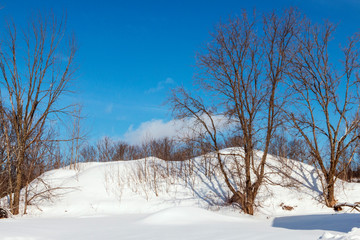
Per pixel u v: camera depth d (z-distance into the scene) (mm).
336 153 29328
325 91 29766
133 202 30531
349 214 23141
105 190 32438
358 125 29047
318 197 29531
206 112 26797
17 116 27266
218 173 33469
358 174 38938
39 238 15953
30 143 27297
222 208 28328
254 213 27203
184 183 33094
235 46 26688
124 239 15039
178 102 26828
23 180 30828
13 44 26688
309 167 34062
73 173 36781
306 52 29781
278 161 33625
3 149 28438
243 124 26969
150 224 19625
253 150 29312
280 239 12930
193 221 20250
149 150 40594
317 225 19656
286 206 28297
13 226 18203
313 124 29828
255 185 27141
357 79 28609
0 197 28453
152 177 34500
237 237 14156
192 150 28062
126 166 36875
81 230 18016
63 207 29500
